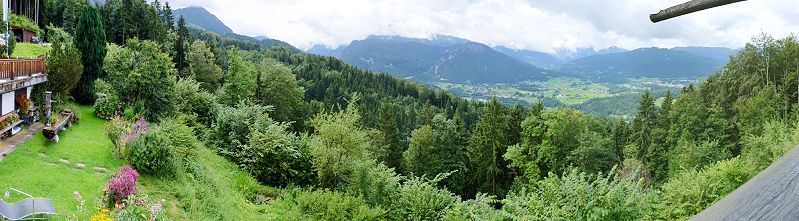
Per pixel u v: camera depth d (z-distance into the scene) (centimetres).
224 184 1805
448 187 4556
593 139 4059
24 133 1592
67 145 1573
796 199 121
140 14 7481
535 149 4222
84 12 2319
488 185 4428
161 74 2394
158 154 1506
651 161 4731
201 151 2114
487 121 4662
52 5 7456
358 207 1788
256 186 2014
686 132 4391
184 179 1553
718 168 2303
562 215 1285
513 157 4231
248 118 2456
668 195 2219
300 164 2269
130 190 1213
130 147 1512
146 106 2339
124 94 2289
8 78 1603
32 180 1218
